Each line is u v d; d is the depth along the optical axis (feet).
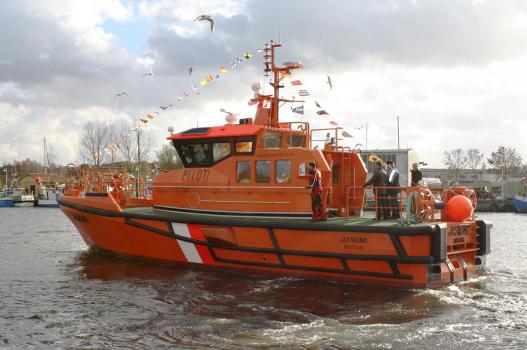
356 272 35.14
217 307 31.22
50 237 74.49
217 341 25.17
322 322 27.96
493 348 23.99
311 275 36.88
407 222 34.12
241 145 41.01
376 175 39.01
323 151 41.57
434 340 25.03
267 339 25.32
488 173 279.49
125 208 48.24
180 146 43.98
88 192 48.26
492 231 90.12
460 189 40.29
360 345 24.39
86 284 38.24
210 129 42.55
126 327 27.68
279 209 39.11
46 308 31.73
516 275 41.09
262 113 44.73
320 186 36.81
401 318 28.60
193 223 40.01
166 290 35.65
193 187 42.68
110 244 47.09
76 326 28.02
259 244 38.09
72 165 57.11
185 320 28.71
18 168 386.11
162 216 41.60
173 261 42.91
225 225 38.73
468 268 38.22
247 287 35.83
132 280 38.96
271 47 44.42
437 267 34.47
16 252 57.11
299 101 44.88
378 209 39.22
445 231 33.55
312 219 37.63
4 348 24.79
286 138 42.45
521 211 163.53
